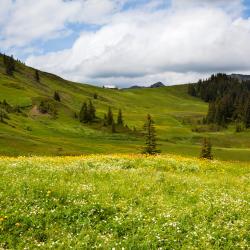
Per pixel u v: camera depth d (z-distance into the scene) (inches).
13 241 472.7
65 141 6510.8
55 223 528.7
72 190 647.1
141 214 565.6
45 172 798.5
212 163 1205.1
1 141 4480.8
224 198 658.2
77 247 466.0
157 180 802.2
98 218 553.0
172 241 490.0
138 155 1256.2
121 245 477.1
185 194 702.5
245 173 1093.1
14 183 653.9
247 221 549.3
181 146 7529.5
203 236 498.6
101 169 898.1
